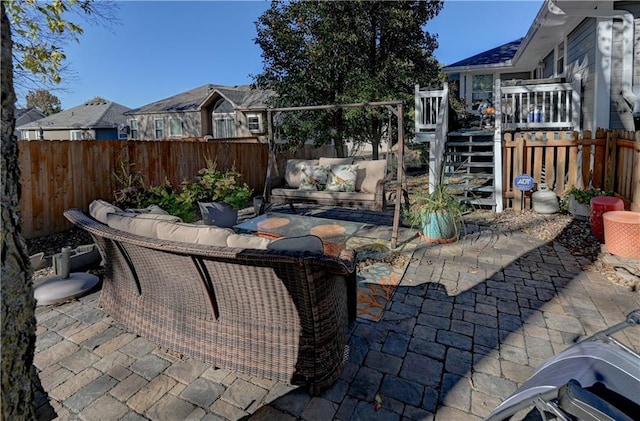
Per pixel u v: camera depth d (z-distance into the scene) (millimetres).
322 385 1940
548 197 5543
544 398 1255
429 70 10062
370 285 3365
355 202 5008
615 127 5836
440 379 2082
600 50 5766
